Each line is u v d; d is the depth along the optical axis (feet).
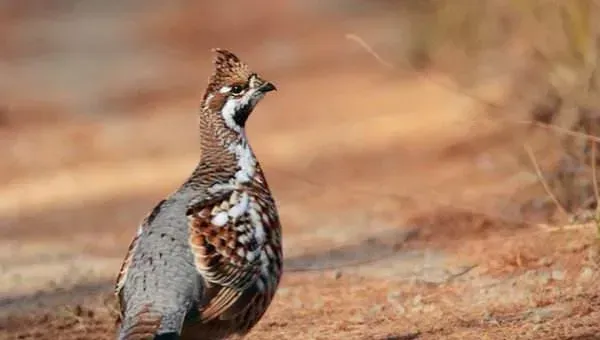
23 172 108.88
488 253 57.06
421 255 59.77
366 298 52.95
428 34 112.78
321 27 191.83
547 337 44.37
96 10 230.68
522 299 49.29
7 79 170.71
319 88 141.49
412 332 46.98
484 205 67.15
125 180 100.63
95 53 191.31
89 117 140.15
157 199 90.48
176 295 39.81
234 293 40.96
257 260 41.68
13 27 214.28
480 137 88.48
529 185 65.92
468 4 98.48
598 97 63.16
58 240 76.18
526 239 56.75
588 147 61.26
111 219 83.15
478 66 95.14
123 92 157.17
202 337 41.34
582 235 54.70
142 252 40.88
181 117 136.15
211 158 44.42
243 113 44.62
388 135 103.65
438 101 115.03
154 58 184.55
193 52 189.16
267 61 170.19
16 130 132.77
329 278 57.57
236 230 41.34
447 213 67.36
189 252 40.47
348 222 72.08
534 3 77.30
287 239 69.31
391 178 84.58
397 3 180.55
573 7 68.23
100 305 55.57
